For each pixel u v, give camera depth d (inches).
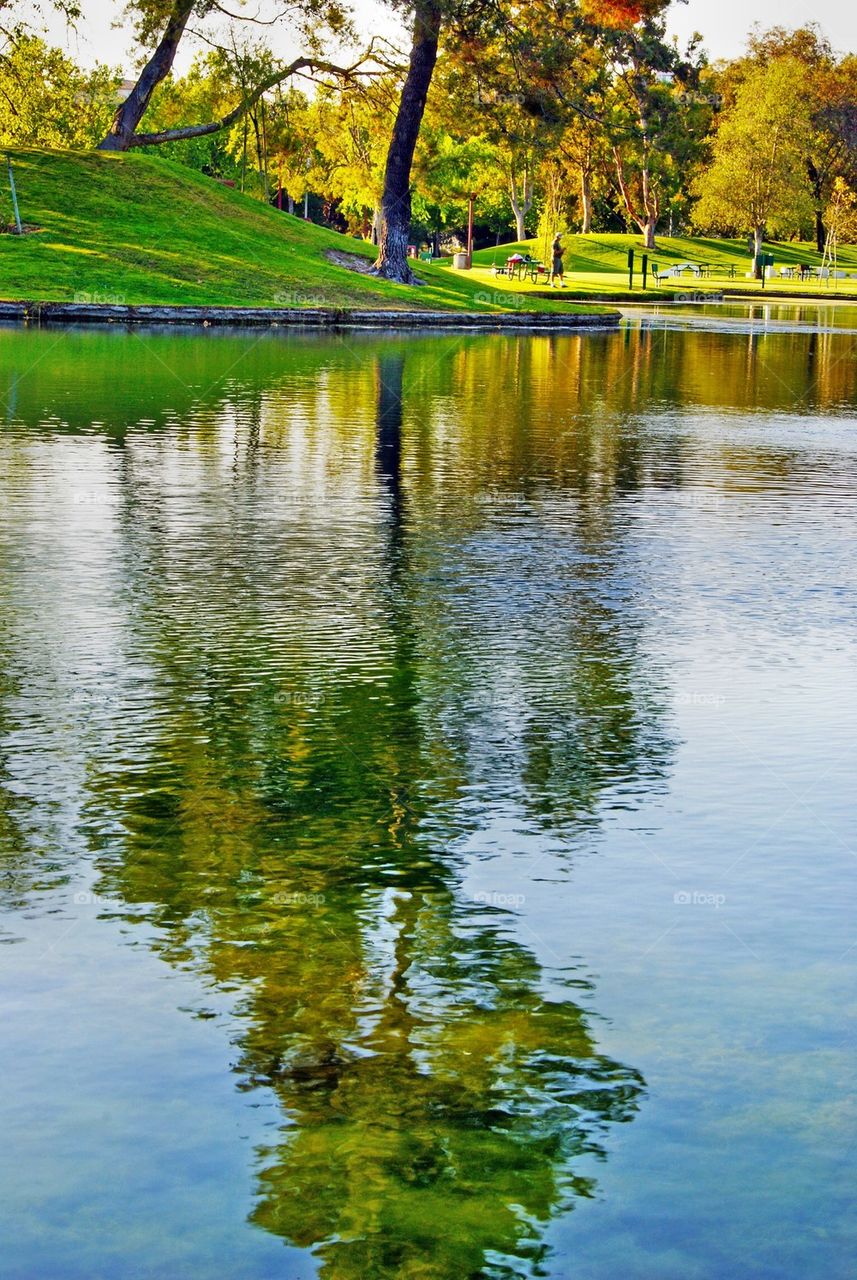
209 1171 122.6
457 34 1659.7
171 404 747.4
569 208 3964.1
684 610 341.4
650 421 742.5
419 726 251.1
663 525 454.9
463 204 3934.5
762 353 1267.2
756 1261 111.7
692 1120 130.4
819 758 236.4
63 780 220.5
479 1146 126.2
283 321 1421.0
